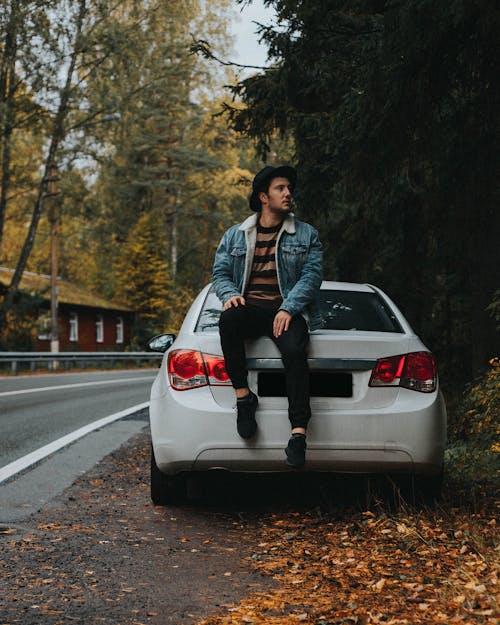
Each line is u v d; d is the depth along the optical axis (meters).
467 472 6.84
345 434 4.98
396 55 7.57
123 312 54.78
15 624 3.46
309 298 5.00
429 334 12.49
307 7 9.16
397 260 11.28
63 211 34.69
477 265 9.32
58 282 53.34
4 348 33.81
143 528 5.27
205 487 6.53
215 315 5.60
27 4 31.22
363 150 8.23
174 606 3.71
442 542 4.68
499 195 8.84
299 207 11.74
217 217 59.16
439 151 8.57
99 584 4.04
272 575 4.18
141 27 34.53
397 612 3.53
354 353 5.07
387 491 6.16
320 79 9.86
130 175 53.25
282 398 5.05
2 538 4.99
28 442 9.43
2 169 35.31
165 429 5.19
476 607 3.48
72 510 5.83
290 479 6.79
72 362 34.84
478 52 7.56
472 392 7.23
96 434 10.27
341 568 4.25
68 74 33.09
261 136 11.80
